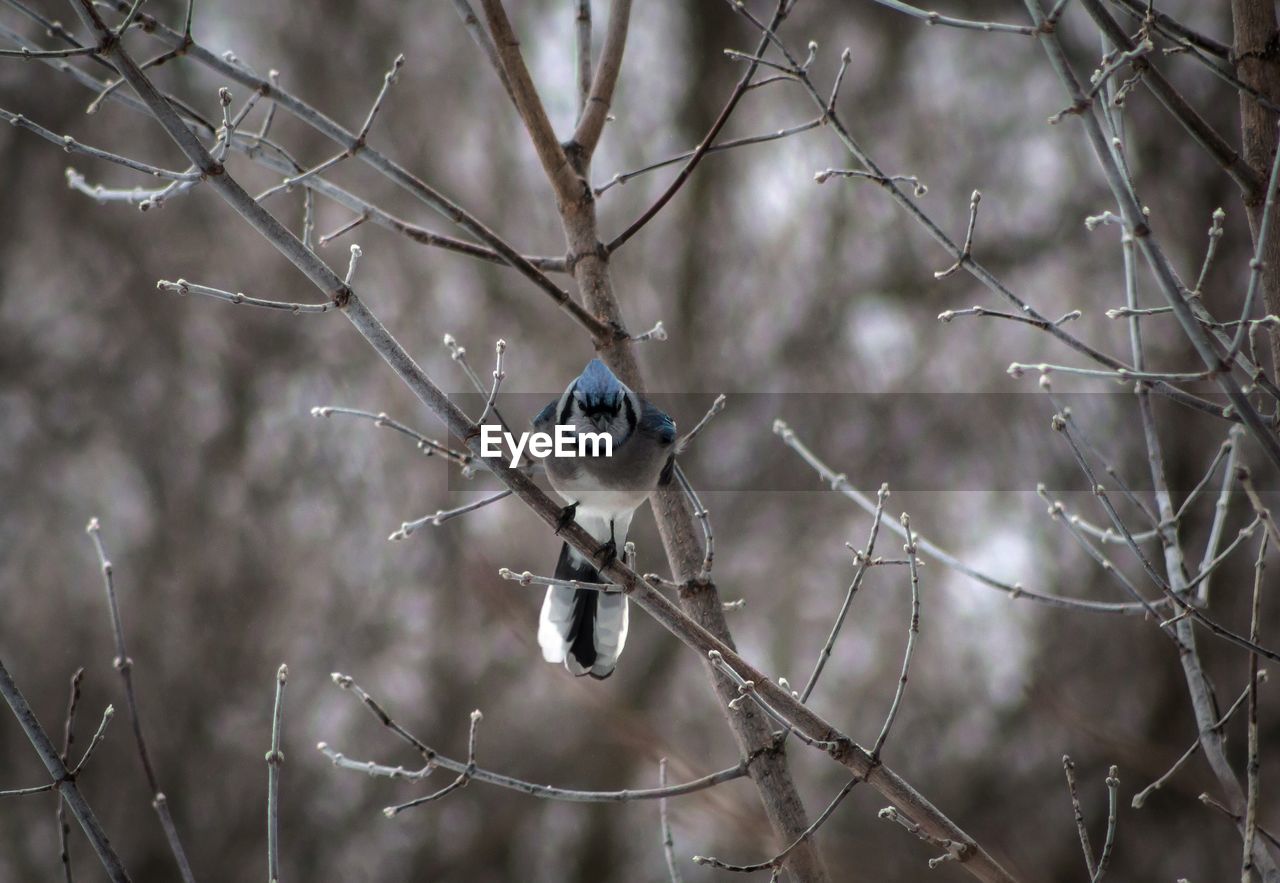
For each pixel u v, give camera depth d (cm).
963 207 1062
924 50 1091
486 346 1062
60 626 984
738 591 1041
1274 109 326
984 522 982
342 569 1019
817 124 403
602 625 451
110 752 941
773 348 1118
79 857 902
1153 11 324
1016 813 864
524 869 968
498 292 1073
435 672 995
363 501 1027
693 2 1159
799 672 990
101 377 1046
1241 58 352
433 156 1087
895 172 1083
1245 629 802
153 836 923
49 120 1040
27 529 1008
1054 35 292
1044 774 866
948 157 1077
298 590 1015
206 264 1059
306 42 1080
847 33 1107
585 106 465
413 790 969
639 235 1130
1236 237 873
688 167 439
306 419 1039
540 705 991
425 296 1070
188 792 946
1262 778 783
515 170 1097
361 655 1002
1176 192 920
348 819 962
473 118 1105
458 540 995
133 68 308
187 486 1031
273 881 295
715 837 687
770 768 358
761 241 1142
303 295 1052
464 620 998
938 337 1058
